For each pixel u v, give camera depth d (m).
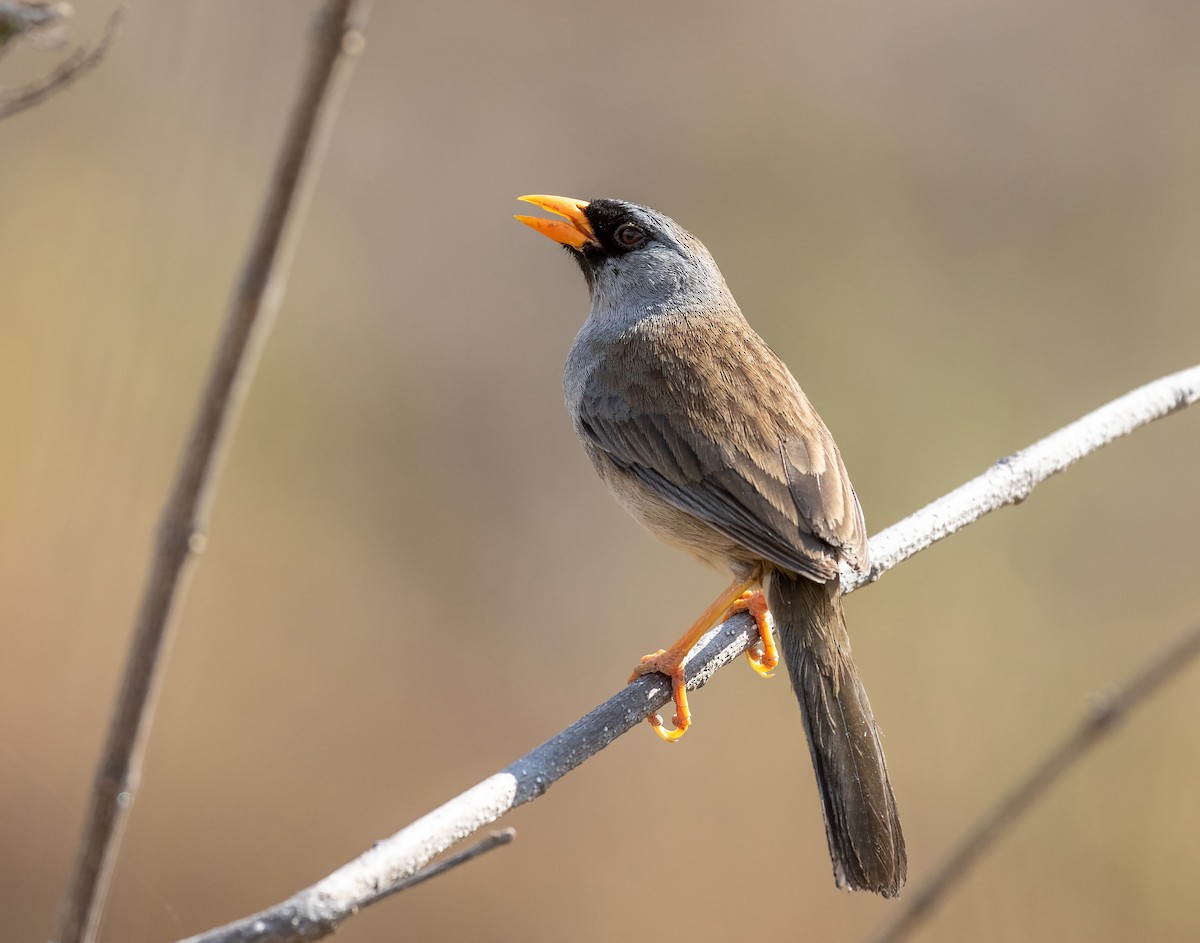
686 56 18.58
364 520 16.17
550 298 17.84
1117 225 17.66
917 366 16.72
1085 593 14.74
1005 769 13.41
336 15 5.05
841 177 17.88
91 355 14.24
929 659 14.31
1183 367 16.88
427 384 17.09
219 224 15.35
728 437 7.60
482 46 18.44
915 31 18.61
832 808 6.27
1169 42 18.27
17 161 14.86
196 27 15.63
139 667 4.97
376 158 17.97
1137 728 13.12
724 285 9.03
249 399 16.11
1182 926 12.32
